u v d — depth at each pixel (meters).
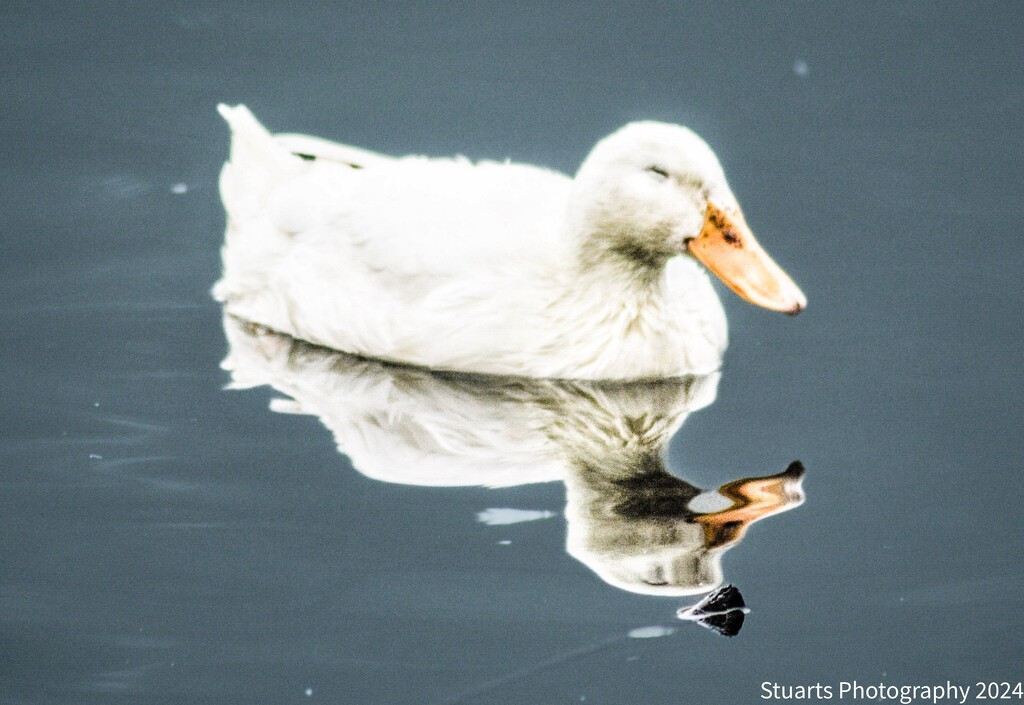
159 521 9.64
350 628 8.71
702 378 11.55
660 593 8.94
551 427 10.82
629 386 11.48
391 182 12.00
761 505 9.75
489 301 11.47
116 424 10.75
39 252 13.10
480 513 9.69
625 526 9.54
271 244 12.36
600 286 11.44
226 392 11.22
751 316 12.38
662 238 11.24
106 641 8.65
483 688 8.28
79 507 9.78
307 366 11.70
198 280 12.88
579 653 8.51
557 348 11.49
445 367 11.63
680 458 10.36
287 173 12.72
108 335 12.02
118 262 13.04
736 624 8.71
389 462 10.29
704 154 11.12
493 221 11.65
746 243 11.17
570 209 11.43
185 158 14.39
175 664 8.48
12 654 8.56
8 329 12.03
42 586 9.08
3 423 10.75
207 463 10.26
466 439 10.64
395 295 11.62
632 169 11.16
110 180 14.11
